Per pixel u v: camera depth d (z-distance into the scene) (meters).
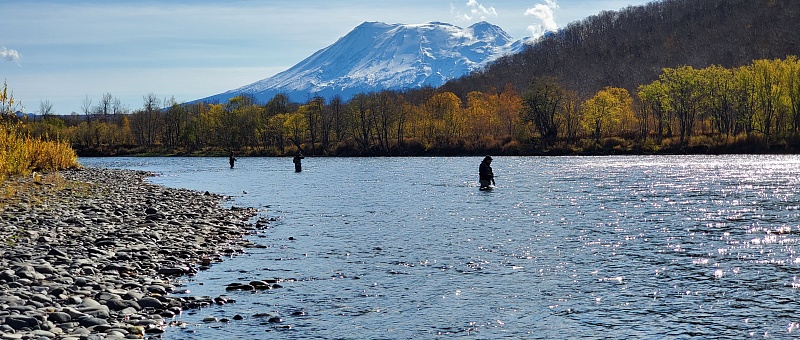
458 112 146.25
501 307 14.16
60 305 12.92
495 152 126.44
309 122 149.88
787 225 25.59
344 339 12.03
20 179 46.47
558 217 29.27
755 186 44.16
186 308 13.92
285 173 74.31
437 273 17.53
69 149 70.94
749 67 117.44
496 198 38.88
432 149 132.88
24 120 50.47
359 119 143.50
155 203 35.09
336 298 14.92
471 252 20.59
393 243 22.50
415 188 47.88
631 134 126.81
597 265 18.41
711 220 27.42
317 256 20.08
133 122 183.00
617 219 28.25
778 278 16.48
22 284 14.12
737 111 115.38
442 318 13.38
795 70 109.88
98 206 31.36
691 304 14.24
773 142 107.44
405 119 146.38
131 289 14.83
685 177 54.19
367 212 32.38
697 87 117.19
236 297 14.92
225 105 177.75
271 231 25.73
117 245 20.08
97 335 11.19
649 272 17.42
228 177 68.00
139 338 11.65
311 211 33.16
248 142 162.75
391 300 14.77
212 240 22.81
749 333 12.25
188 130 170.12
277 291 15.56
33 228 22.53
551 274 17.31
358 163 100.62
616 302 14.49
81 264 16.75
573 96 132.12
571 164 82.88
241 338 11.97
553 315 13.55
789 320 12.98
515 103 144.50
